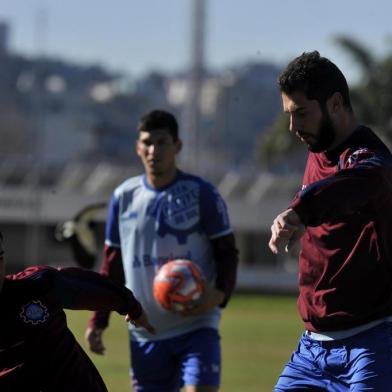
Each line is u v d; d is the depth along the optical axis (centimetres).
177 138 2019
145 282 2006
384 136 10494
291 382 1489
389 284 1398
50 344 1315
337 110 1363
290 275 9719
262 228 10394
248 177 10894
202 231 2009
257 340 4956
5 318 1294
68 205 11006
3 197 11206
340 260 1407
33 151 14012
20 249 11288
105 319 2064
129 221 2028
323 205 1202
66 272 1371
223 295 1966
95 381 1366
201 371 1941
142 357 2016
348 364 1418
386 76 10456
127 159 15038
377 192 1241
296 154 11300
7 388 1301
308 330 1470
